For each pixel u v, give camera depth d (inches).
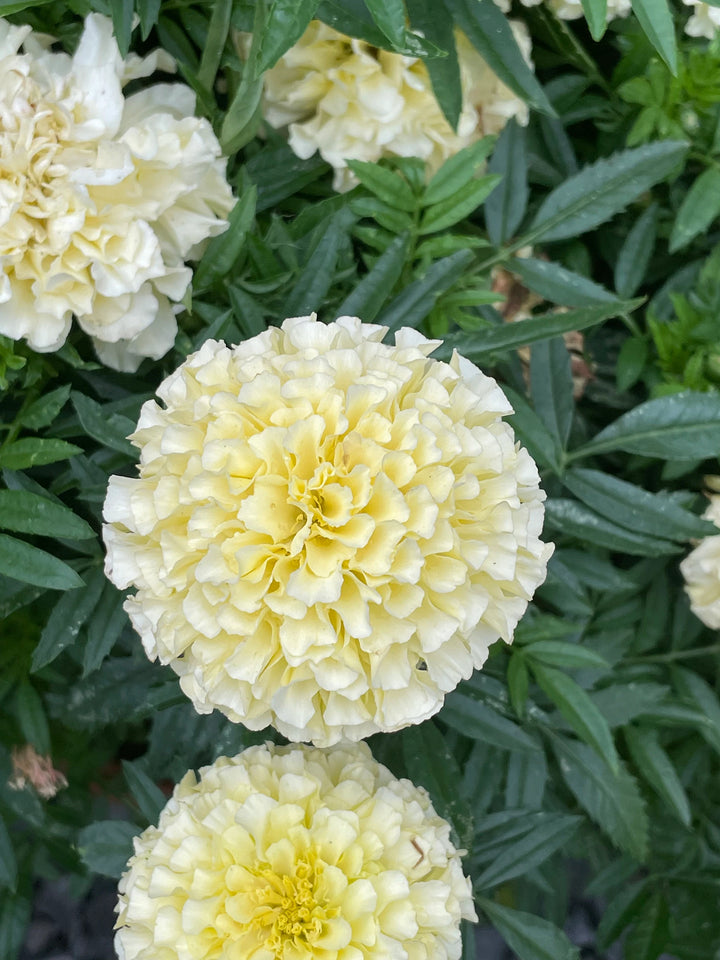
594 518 9.7
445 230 10.0
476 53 9.5
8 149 7.4
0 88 7.6
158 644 7.1
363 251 10.2
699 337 10.2
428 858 7.4
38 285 7.7
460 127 9.6
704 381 10.2
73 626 8.7
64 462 9.6
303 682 6.8
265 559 6.6
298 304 8.7
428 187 9.1
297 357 7.0
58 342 8.0
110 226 7.7
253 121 8.8
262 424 6.7
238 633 6.5
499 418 7.4
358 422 6.7
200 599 6.6
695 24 9.7
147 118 8.1
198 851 7.2
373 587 6.5
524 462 7.4
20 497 7.9
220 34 8.7
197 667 6.8
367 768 8.0
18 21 8.5
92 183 7.5
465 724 9.5
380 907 7.0
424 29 8.4
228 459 6.6
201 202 8.5
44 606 10.3
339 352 6.9
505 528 6.8
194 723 9.8
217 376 7.0
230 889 7.1
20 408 9.0
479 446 6.7
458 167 9.1
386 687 6.6
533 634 9.5
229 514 6.6
